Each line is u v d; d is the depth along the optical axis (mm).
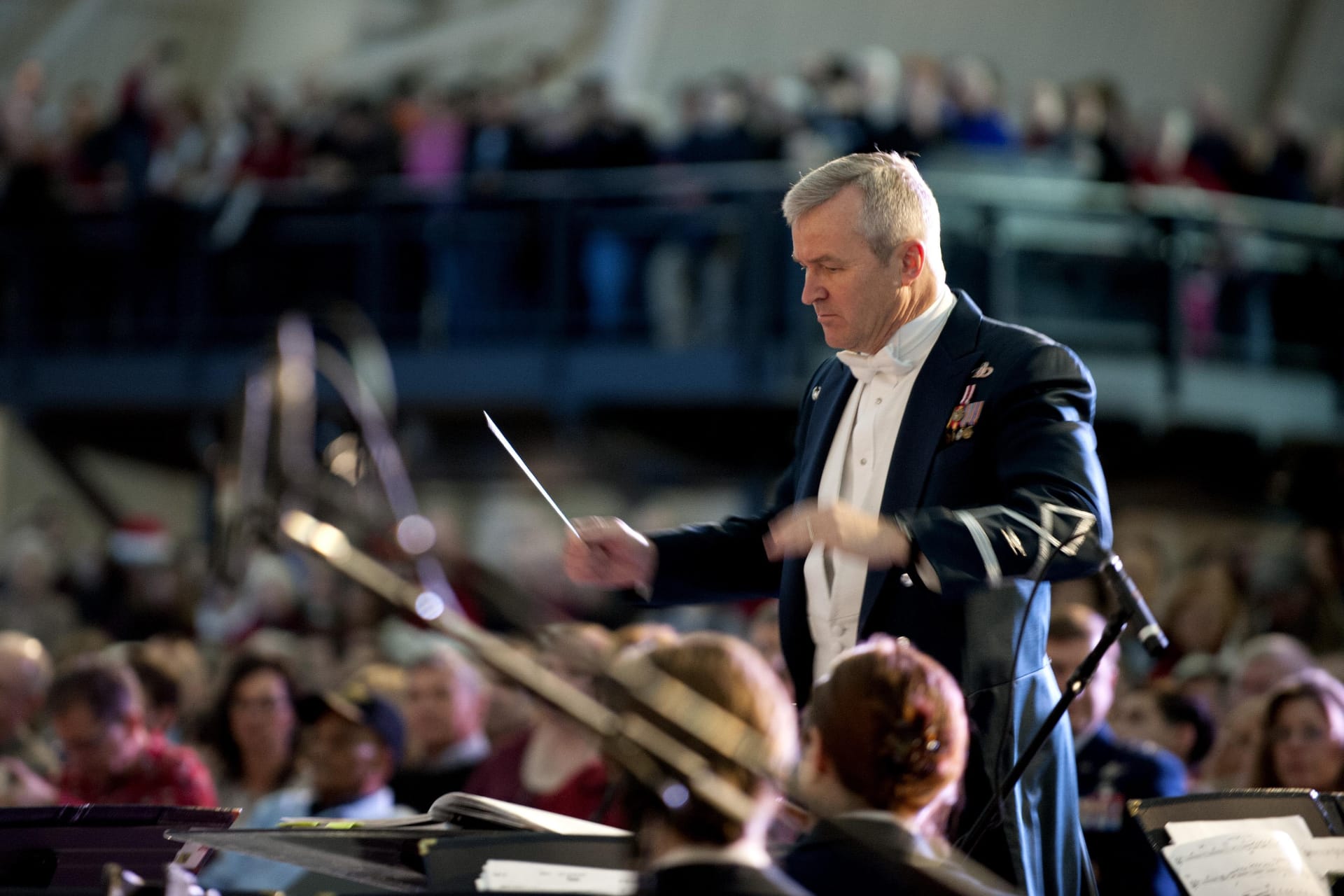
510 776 7434
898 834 3732
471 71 22625
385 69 22938
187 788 7484
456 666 8484
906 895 3635
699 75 22234
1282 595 12656
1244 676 8828
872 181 4758
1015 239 14156
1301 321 15211
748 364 14586
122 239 16688
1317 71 21344
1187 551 17547
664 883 3357
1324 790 6992
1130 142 15422
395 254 15852
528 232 15383
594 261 15211
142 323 16625
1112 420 14461
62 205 16891
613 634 6707
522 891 3496
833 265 4758
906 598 4645
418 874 3906
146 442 18469
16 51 23281
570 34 22391
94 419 17500
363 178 16203
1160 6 21750
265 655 8250
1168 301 14430
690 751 3312
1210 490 16859
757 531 5199
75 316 16875
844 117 14828
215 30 23797
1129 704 8086
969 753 4512
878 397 4879
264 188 16344
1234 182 15727
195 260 16359
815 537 4004
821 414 5090
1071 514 4180
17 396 16859
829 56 16953
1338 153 17422
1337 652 12281
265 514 3877
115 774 7406
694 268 14953
